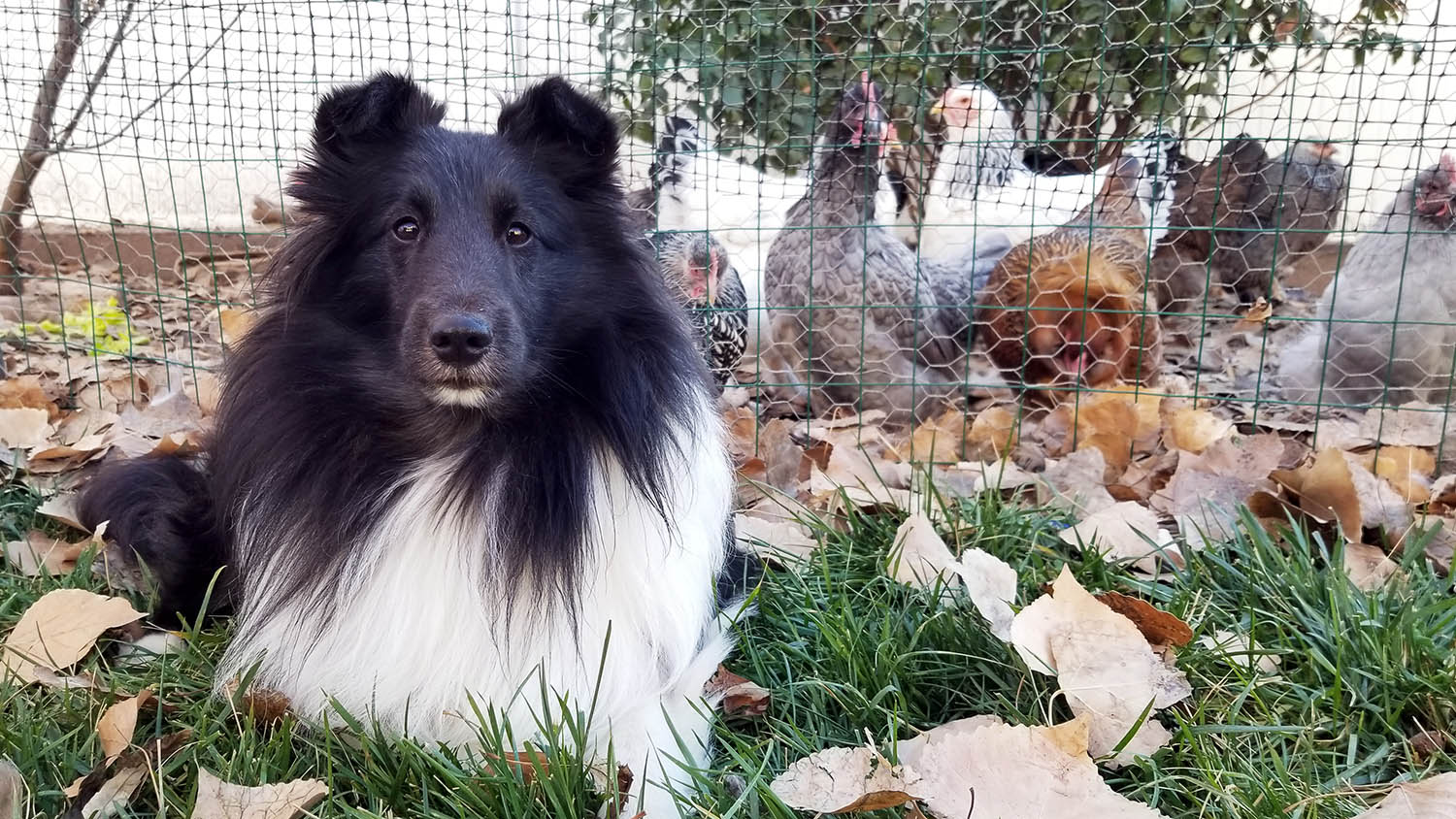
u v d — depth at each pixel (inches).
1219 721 19.9
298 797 16.5
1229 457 30.4
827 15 37.0
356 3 35.0
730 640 22.6
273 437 20.9
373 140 20.9
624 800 17.5
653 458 20.8
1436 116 33.5
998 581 22.2
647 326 21.4
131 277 49.5
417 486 20.0
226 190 45.8
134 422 34.9
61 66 39.6
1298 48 30.1
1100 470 31.2
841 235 40.2
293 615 20.2
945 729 19.2
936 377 43.3
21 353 41.9
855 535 28.2
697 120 40.0
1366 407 32.4
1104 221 44.6
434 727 19.5
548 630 19.7
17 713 19.4
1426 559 25.8
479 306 18.5
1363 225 46.8
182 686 21.2
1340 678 20.2
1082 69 37.2
